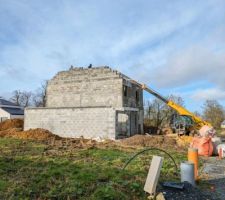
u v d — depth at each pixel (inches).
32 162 474.3
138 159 553.3
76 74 1285.7
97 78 1227.9
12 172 395.2
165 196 299.4
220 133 1760.6
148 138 932.0
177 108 1113.4
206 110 2299.5
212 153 730.8
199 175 460.4
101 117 1036.5
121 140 951.0
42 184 329.1
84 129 1064.2
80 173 386.6
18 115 2150.6
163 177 403.2
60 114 1117.7
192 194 313.9
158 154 656.4
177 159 580.4
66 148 701.3
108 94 1194.6
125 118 1165.1
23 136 929.5
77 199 291.3
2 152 592.4
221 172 495.2
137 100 1325.0
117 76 1181.1
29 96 2984.7
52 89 1334.9
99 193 298.2
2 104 2212.1
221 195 345.4
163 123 1840.6
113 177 372.2
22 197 284.8
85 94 1246.9
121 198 295.9
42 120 1152.2
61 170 405.4
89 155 597.6
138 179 371.9
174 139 970.7
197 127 1074.1
